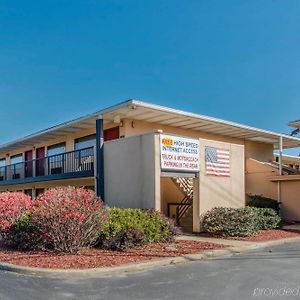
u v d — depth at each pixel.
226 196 16.91
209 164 16.30
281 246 12.68
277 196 21.91
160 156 14.76
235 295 6.45
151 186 14.71
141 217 12.46
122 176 16.22
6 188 30.83
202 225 15.36
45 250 10.95
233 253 11.20
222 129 20.81
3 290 7.04
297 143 25.77
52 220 10.55
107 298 6.42
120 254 10.34
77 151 19.62
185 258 9.95
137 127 18.70
